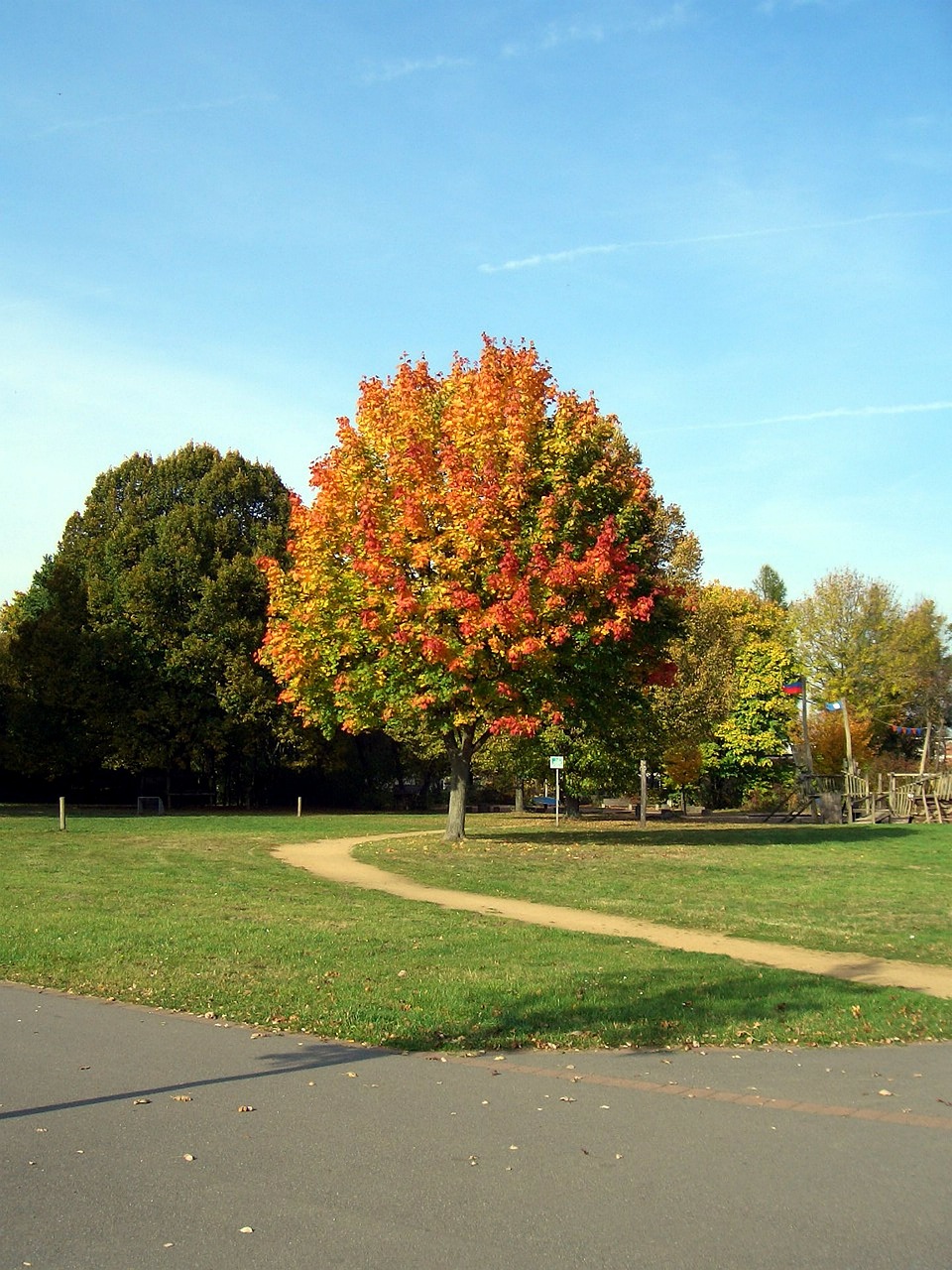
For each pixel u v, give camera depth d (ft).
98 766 183.73
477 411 87.25
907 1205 19.07
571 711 93.71
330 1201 18.98
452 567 82.84
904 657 247.91
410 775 218.18
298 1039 30.22
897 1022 34.17
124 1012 33.06
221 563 169.58
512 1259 16.81
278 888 63.62
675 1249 17.22
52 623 164.04
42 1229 17.72
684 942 50.47
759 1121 23.73
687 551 154.71
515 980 37.88
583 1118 23.72
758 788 199.11
